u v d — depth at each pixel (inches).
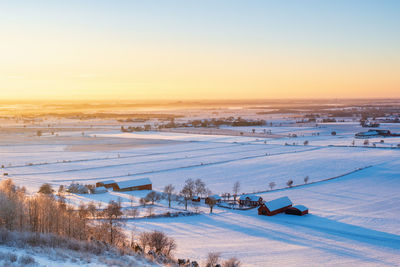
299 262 2240.4
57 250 1368.1
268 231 2910.9
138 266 1407.5
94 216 2967.5
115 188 4443.9
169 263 1712.6
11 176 5191.9
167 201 3927.2
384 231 2920.8
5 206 1879.9
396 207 3673.7
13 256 1175.0
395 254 2436.0
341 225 3088.1
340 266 2203.5
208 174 5442.9
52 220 2057.1
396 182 4815.5
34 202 2208.4
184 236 2699.3
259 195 4252.0
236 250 2426.2
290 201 3700.8
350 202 3892.7
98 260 1341.0
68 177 5177.2
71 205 3304.6
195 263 1914.4
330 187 4601.4
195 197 4033.0
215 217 3331.7
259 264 2174.0
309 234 2844.5
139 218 3134.8
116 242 2025.1
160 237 2098.9
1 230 1531.7
